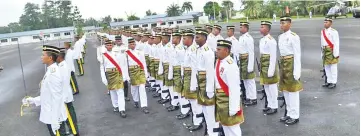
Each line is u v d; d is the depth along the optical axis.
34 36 65.50
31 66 20.56
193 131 6.68
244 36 8.08
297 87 6.48
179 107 8.35
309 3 55.75
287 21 6.49
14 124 8.15
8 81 15.22
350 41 16.95
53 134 5.90
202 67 5.87
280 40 6.64
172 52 7.80
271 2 65.19
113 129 7.23
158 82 9.55
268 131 6.32
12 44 62.44
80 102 10.00
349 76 10.03
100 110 8.91
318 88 9.14
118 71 8.04
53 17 95.69
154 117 7.89
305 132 6.11
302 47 17.12
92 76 14.91
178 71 7.59
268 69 7.12
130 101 9.68
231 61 4.83
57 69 5.70
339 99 7.91
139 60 8.34
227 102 4.95
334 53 8.84
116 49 8.23
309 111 7.26
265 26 7.10
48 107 5.68
